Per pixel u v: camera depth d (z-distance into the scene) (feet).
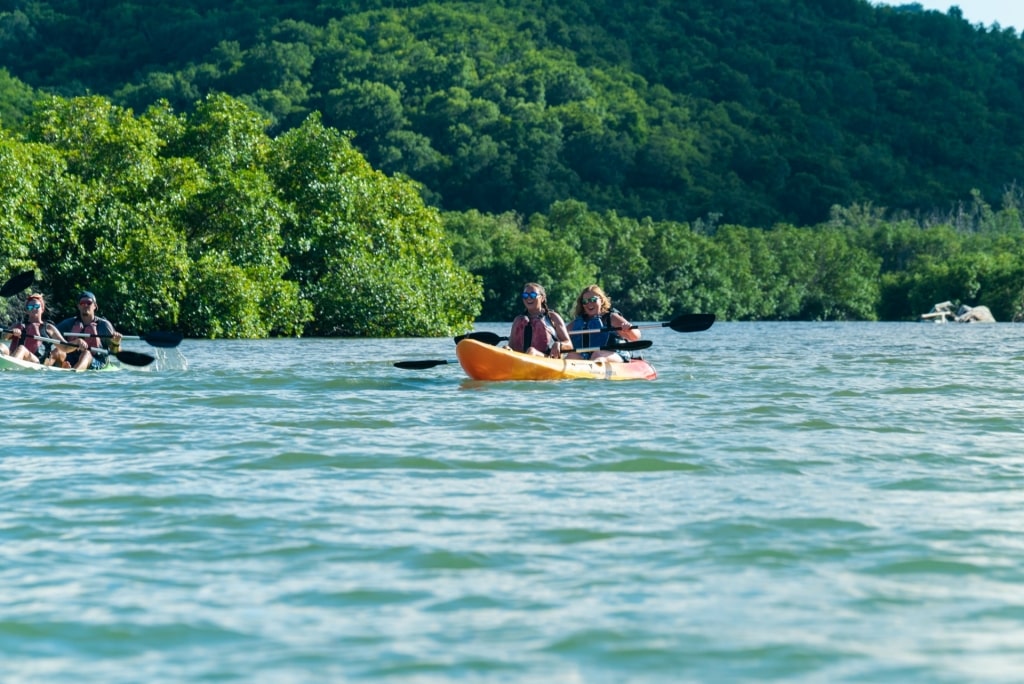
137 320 167.02
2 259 155.74
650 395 66.54
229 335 173.58
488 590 25.61
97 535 30.50
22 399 61.77
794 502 34.73
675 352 131.03
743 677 20.40
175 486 36.96
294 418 54.65
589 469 40.40
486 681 20.24
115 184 180.96
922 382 78.18
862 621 23.45
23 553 28.73
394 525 31.58
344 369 89.45
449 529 31.12
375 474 39.34
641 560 28.02
